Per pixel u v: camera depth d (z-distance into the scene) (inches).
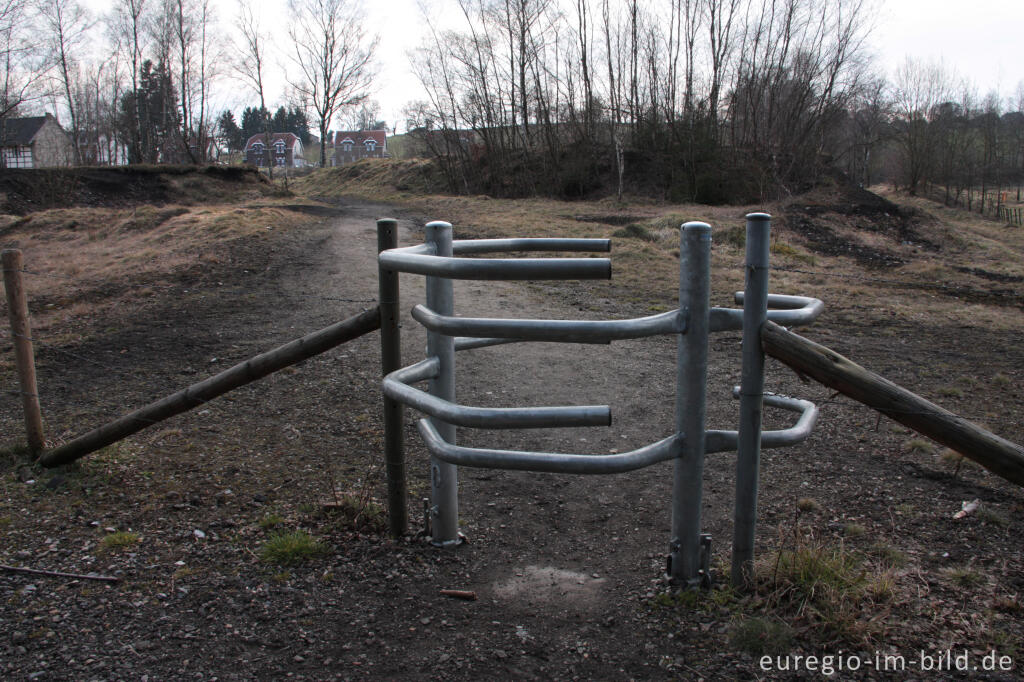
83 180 1127.6
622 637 95.5
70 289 406.0
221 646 93.4
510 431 192.9
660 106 1459.2
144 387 232.2
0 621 98.5
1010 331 338.6
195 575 112.0
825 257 687.1
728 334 316.2
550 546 126.5
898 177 1797.5
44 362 261.7
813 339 313.9
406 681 86.5
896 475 158.7
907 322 357.7
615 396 223.8
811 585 100.7
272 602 104.6
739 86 1427.2
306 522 133.1
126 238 650.2
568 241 111.6
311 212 869.2
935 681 84.1
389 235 115.5
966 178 1705.2
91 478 154.8
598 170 1428.4
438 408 94.1
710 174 1246.9
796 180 1270.9
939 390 233.8
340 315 338.0
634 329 91.7
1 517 134.7
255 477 157.8
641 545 126.1
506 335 93.0
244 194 1189.1
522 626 99.2
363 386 227.8
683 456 99.0
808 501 142.4
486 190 1542.8
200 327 314.8
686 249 91.7
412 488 152.9
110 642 94.0
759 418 96.9
